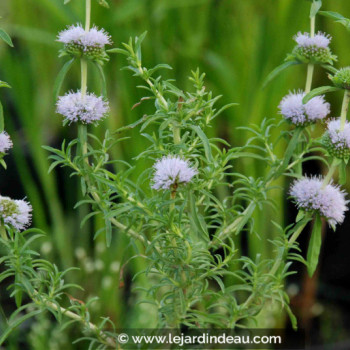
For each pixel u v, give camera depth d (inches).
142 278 32.0
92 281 33.7
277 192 32.1
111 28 32.5
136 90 32.4
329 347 34.2
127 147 32.7
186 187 24.5
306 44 25.5
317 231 25.0
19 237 25.0
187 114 25.1
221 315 25.7
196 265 25.2
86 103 25.2
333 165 24.9
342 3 34.6
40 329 32.0
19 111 33.7
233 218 25.9
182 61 33.9
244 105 32.6
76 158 25.3
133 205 24.6
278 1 32.5
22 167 34.5
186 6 33.9
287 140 26.0
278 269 26.3
